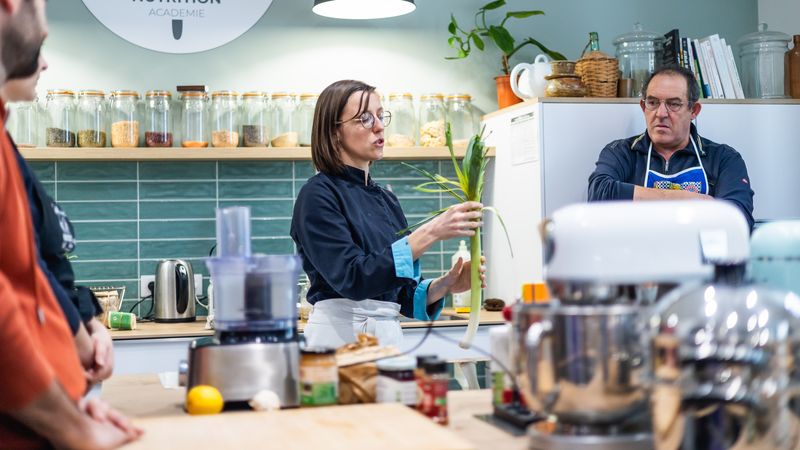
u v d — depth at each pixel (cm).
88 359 175
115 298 371
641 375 126
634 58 394
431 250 431
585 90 382
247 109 398
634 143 368
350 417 142
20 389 121
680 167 362
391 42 429
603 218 139
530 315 131
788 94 413
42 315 138
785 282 180
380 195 288
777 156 396
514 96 416
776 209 395
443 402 152
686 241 140
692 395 113
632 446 129
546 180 372
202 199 410
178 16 409
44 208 168
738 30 459
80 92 388
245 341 166
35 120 387
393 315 275
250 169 414
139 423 141
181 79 410
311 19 421
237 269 167
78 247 402
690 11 454
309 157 393
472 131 429
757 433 112
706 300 115
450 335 368
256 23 416
